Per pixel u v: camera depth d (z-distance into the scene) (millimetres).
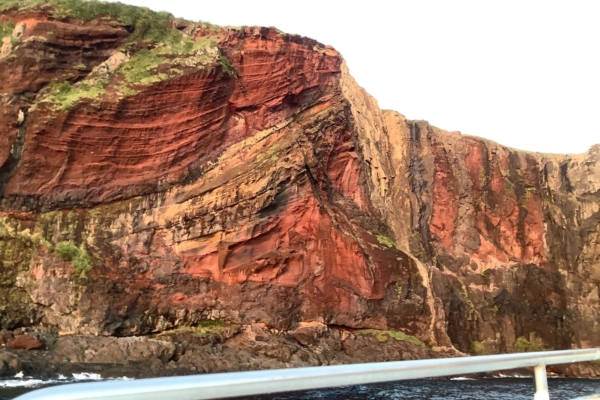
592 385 41594
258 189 47938
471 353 57156
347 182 57250
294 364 40250
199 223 45500
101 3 49312
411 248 62562
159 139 46281
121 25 48938
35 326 36344
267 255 46969
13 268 37562
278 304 45844
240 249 46469
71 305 37594
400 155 68250
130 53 48312
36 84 43875
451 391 32000
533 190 75250
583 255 71188
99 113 43906
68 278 38375
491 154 75188
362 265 50656
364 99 66500
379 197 61531
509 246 70875
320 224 49969
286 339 44344
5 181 40875
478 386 36781
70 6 47469
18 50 44031
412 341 49281
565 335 65250
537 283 67688
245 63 52656
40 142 41875
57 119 42469
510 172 75812
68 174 42688
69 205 42219
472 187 71312
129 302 39906
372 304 49969
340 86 59594
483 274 65938
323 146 54938
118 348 34625
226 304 44344
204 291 43875
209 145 48781
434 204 68688
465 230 68438
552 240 72812
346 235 51031
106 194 43750
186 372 34031
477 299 63312
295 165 50125
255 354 40938
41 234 40188
